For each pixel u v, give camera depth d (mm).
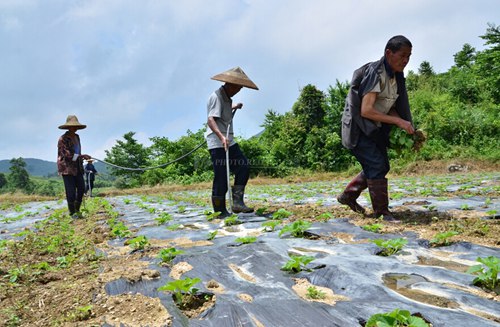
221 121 5910
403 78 4770
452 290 2438
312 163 24719
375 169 4852
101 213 9156
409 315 1911
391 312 1970
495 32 24938
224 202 6051
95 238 5207
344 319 2105
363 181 5375
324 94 26375
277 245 3777
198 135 27797
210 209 7770
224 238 4508
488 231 4004
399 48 4406
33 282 3461
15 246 5125
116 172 30328
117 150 30422
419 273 2775
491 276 2496
